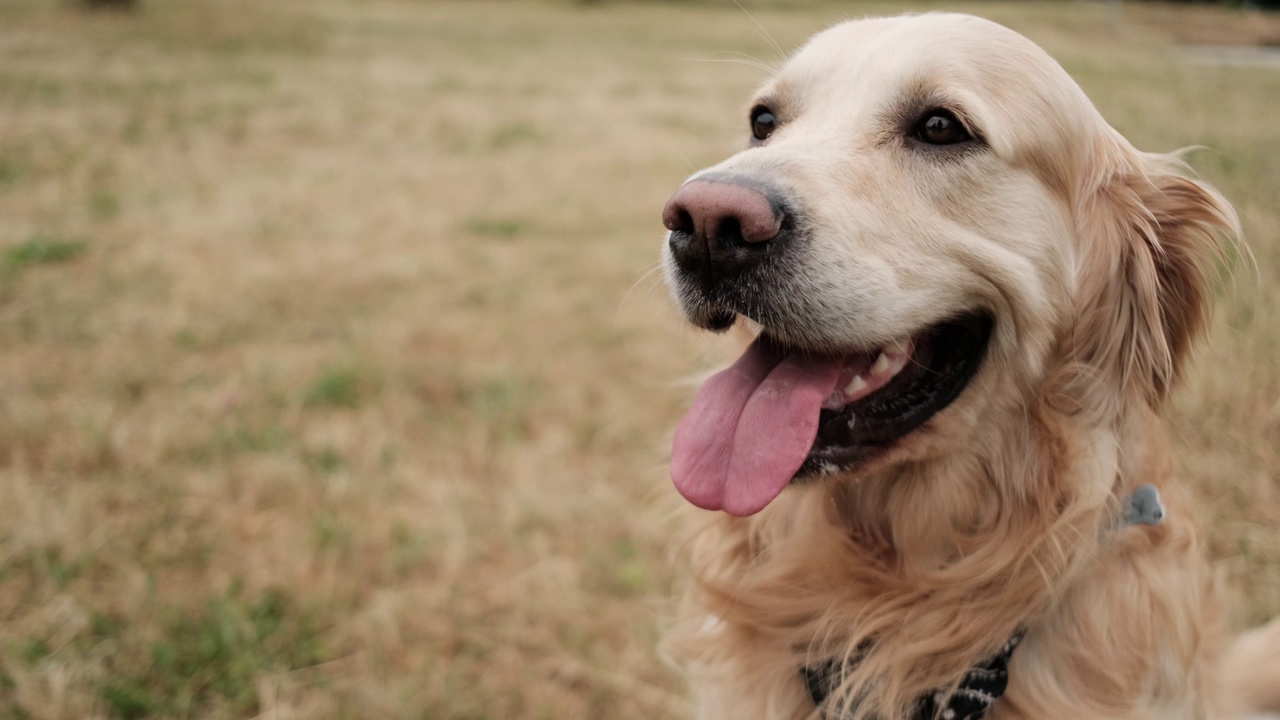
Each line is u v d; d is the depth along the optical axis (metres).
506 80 3.22
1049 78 0.59
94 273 1.29
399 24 4.76
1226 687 0.64
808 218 0.55
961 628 0.58
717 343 0.65
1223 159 1.74
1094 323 0.59
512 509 0.85
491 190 1.86
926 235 0.57
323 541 0.80
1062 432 0.57
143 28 3.67
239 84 2.80
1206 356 0.88
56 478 0.84
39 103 2.33
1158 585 0.57
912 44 0.59
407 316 1.21
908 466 0.59
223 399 0.96
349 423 0.94
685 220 0.55
